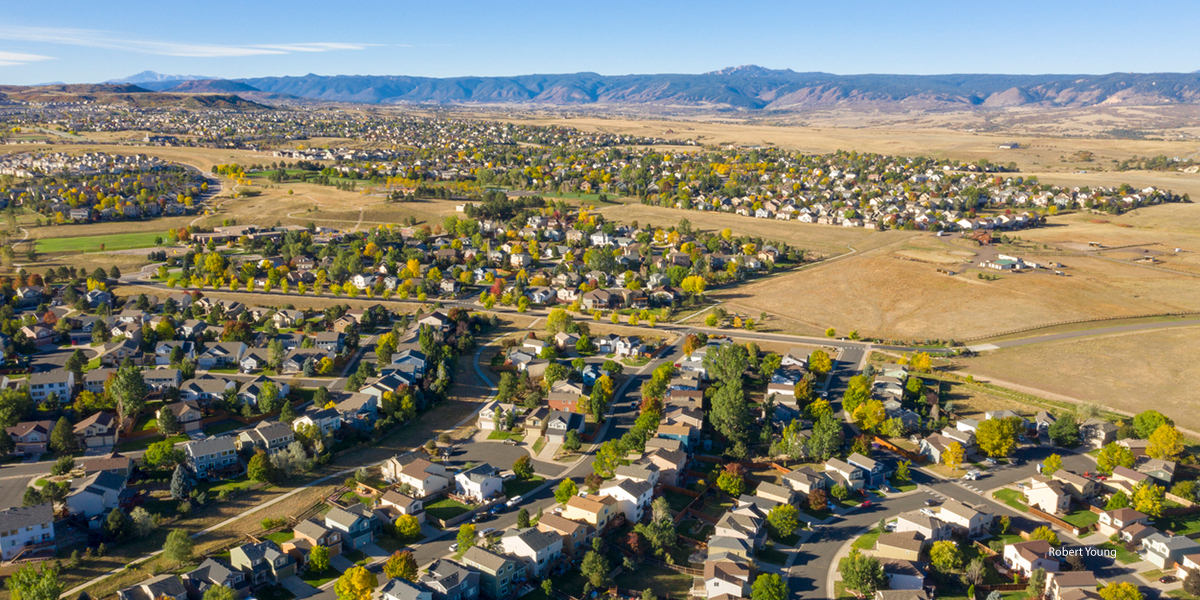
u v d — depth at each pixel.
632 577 109.06
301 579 106.56
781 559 113.56
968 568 107.25
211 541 114.56
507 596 104.00
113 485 122.38
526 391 173.25
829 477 136.12
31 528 110.25
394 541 117.25
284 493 129.75
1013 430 149.00
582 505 119.12
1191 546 110.94
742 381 185.25
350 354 198.88
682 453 140.75
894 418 156.62
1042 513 125.75
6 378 165.50
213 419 155.75
